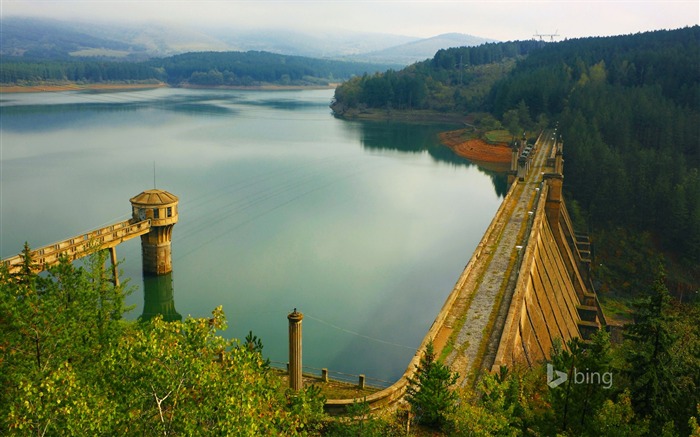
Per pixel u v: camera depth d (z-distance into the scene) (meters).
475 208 161.50
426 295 96.81
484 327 60.94
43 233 119.69
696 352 48.38
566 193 160.12
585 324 101.19
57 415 25.64
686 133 185.25
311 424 37.78
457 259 116.12
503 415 35.47
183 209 145.38
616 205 147.88
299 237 126.88
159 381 26.64
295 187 176.38
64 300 42.31
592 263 138.50
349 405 44.44
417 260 114.69
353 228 135.62
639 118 194.50
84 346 37.56
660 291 43.19
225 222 136.25
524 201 119.50
